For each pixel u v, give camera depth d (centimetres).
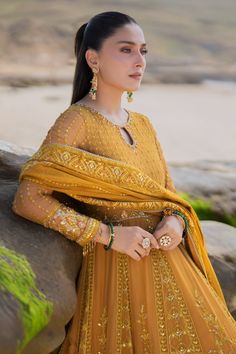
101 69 272
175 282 265
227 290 334
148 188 266
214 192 455
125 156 269
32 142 888
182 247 282
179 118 1105
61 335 240
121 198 264
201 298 267
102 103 275
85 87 280
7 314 215
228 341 265
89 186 257
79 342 263
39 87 1298
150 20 1950
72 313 247
